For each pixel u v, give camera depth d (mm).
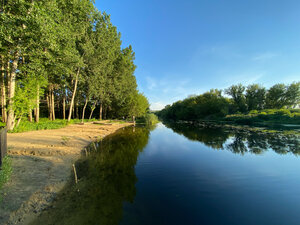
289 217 4070
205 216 4047
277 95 43531
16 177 5352
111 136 17172
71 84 28438
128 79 37094
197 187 5750
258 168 7891
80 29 18953
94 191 5184
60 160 7758
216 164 8508
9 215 3604
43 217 3744
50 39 11391
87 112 48469
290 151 10992
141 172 7176
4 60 14281
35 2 10992
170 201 4742
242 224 3770
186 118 68375
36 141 10086
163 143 14312
